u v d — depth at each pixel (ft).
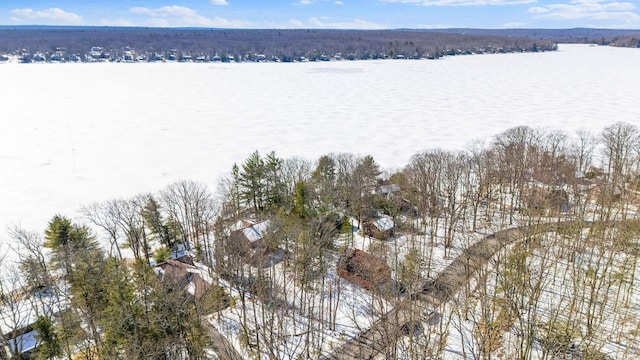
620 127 371.35
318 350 154.51
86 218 269.23
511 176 276.00
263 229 220.02
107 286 146.72
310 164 359.25
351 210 252.42
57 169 393.29
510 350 143.13
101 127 547.08
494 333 144.56
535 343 143.43
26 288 189.06
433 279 190.60
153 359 121.60
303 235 184.14
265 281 177.88
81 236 203.41
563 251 184.65
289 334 164.86
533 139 387.75
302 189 236.22
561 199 241.96
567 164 294.05
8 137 495.00
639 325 143.95
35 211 303.89
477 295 174.40
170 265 201.57
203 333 141.49
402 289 178.50
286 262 196.24
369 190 265.75
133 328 126.72
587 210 242.17
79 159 422.00
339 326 169.27
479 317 161.89
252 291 163.32
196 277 192.03
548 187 243.60
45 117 593.83
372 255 194.08
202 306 156.76
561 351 134.92
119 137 502.38
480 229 240.32
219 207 270.67
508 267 172.45
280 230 201.36
